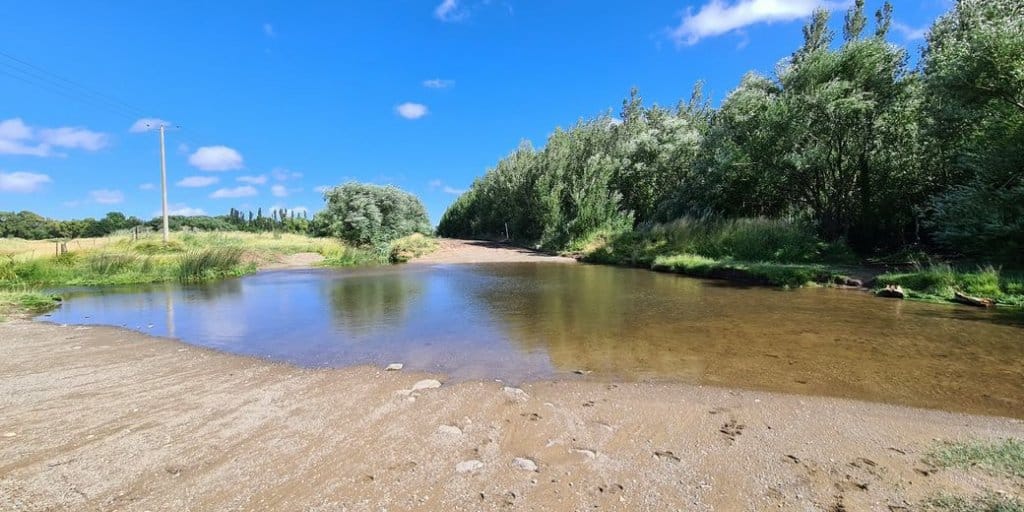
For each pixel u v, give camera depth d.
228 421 3.52
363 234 27.64
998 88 9.50
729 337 6.07
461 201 45.97
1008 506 2.27
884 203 13.66
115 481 2.68
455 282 12.85
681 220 18.19
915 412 3.59
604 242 20.77
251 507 2.41
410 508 2.38
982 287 8.29
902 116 13.16
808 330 6.38
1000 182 9.59
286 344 5.98
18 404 3.92
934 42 13.34
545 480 2.65
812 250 13.59
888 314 7.36
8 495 2.53
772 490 2.53
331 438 3.21
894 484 2.55
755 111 15.24
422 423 3.43
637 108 32.41
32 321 7.95
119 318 8.08
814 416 3.54
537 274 14.75
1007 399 3.83
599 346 5.70
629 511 2.35
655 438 3.18
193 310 8.80
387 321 7.42
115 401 3.98
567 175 27.20
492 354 5.38
